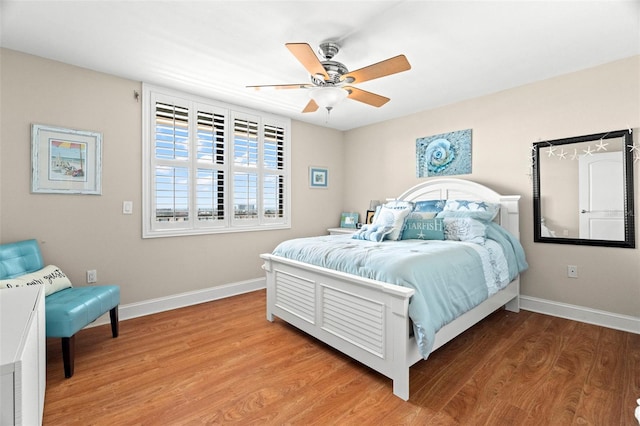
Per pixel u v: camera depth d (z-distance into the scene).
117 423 1.48
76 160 2.59
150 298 3.03
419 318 1.61
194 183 3.30
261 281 3.91
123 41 2.22
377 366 1.80
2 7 1.82
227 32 2.10
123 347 2.28
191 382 1.82
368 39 2.19
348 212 4.82
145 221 2.98
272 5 1.81
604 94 2.58
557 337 2.39
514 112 3.09
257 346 2.29
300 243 2.66
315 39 2.19
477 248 2.42
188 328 2.64
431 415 1.52
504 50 2.35
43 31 2.08
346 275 1.96
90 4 1.80
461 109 3.48
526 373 1.89
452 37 2.16
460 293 2.00
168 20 1.97
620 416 1.49
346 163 4.86
